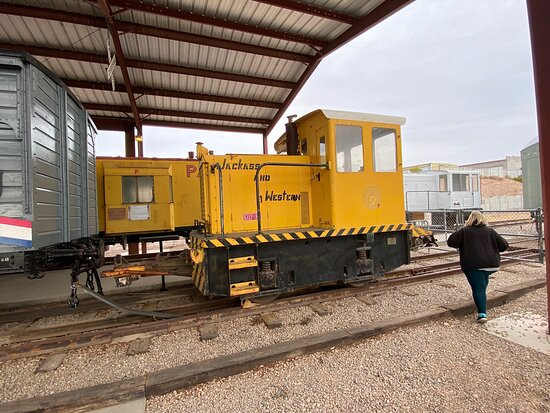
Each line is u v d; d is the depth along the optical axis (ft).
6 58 9.21
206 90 35.86
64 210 12.03
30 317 14.17
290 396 7.74
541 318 11.87
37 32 25.52
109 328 13.01
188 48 29.01
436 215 47.78
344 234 14.75
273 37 27.35
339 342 10.11
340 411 7.11
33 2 22.80
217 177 14.93
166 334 11.62
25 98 9.52
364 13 25.50
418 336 10.69
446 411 6.92
